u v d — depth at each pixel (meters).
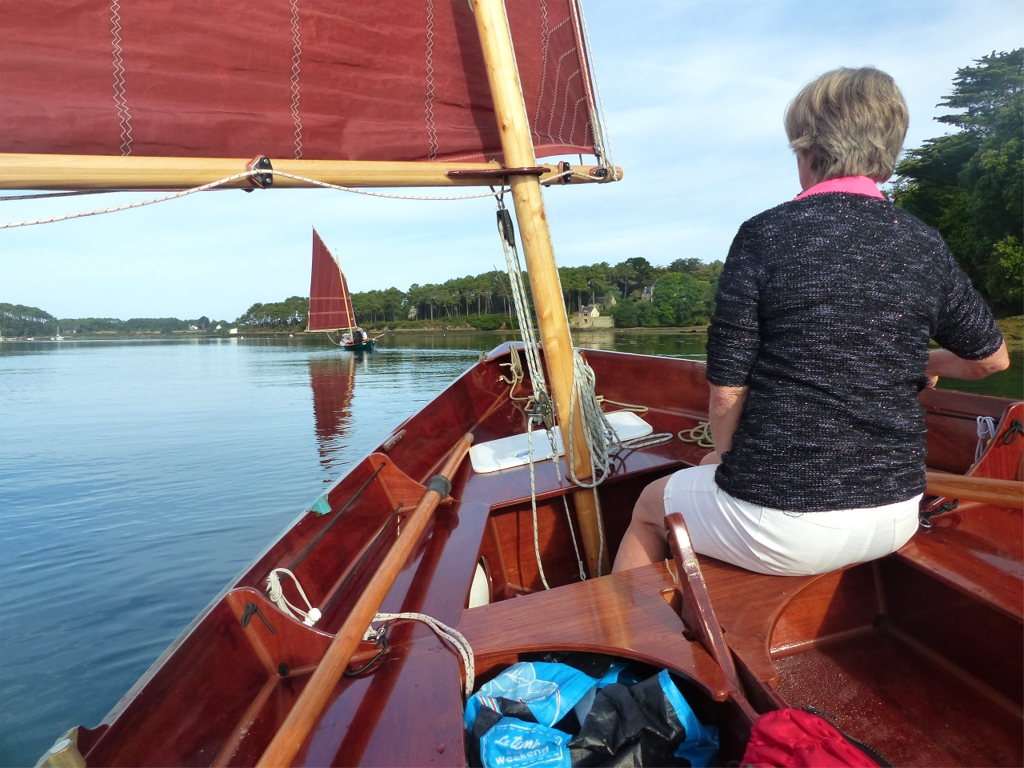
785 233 1.33
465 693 1.39
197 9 1.59
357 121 1.94
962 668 1.50
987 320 1.42
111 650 4.74
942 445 2.59
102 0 1.45
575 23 2.57
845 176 1.36
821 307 1.28
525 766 1.12
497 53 2.08
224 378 31.52
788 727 0.97
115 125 1.51
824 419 1.31
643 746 1.18
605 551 2.66
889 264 1.28
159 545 7.02
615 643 1.38
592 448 2.54
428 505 1.91
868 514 1.33
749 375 1.41
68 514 8.29
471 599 1.87
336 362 41.47
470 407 4.05
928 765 1.28
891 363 1.30
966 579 1.48
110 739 0.94
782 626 1.62
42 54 1.40
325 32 1.82
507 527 2.57
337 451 12.29
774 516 1.38
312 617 1.46
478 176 2.18
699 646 1.34
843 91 1.33
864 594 1.67
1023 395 13.59
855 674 1.53
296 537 1.75
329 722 1.22
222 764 1.12
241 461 11.51
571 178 2.54
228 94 1.68
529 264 2.31
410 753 1.12
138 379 32.22
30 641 4.88
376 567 1.96
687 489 1.63
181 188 1.62
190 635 1.21
